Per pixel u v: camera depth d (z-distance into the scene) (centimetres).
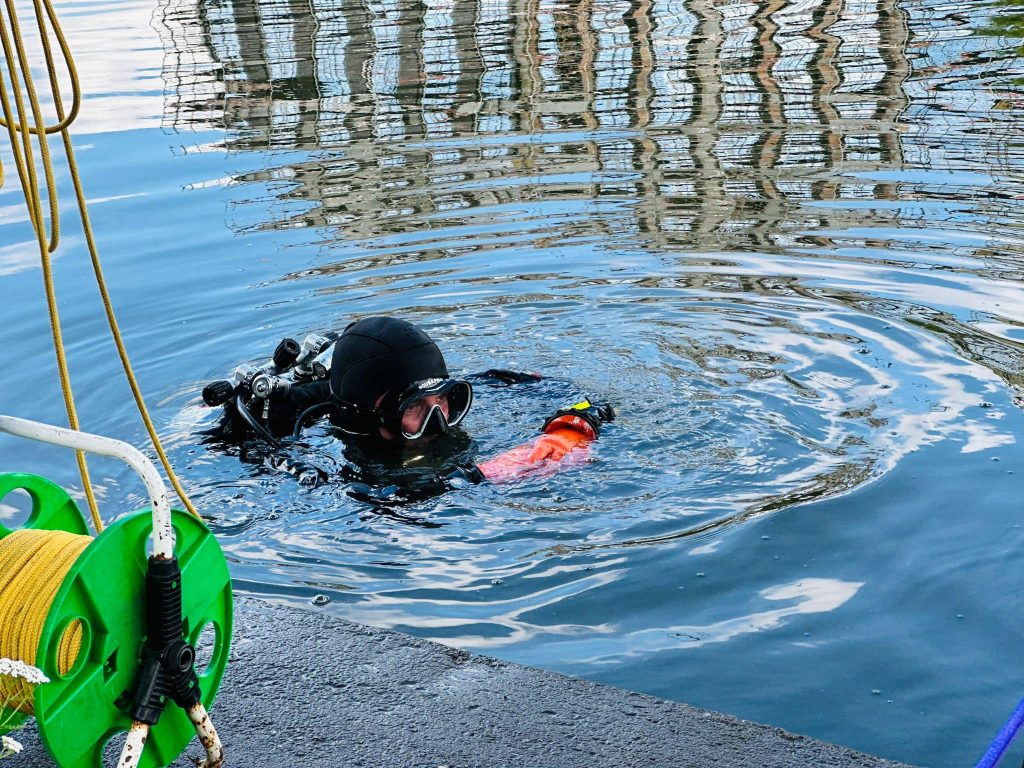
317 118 1123
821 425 470
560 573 369
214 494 446
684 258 705
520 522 408
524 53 1396
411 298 661
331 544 400
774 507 403
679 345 573
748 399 502
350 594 363
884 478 418
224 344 607
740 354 556
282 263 727
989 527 378
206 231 800
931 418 466
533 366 561
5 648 219
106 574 223
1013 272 642
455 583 367
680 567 367
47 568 223
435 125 1075
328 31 1602
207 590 251
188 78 1322
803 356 546
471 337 601
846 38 1371
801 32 1432
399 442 495
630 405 504
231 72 1355
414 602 356
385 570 379
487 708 270
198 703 239
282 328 626
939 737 277
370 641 300
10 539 234
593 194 845
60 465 474
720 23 1523
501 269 700
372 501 434
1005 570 352
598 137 1009
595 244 739
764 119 1037
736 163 905
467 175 909
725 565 366
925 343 548
